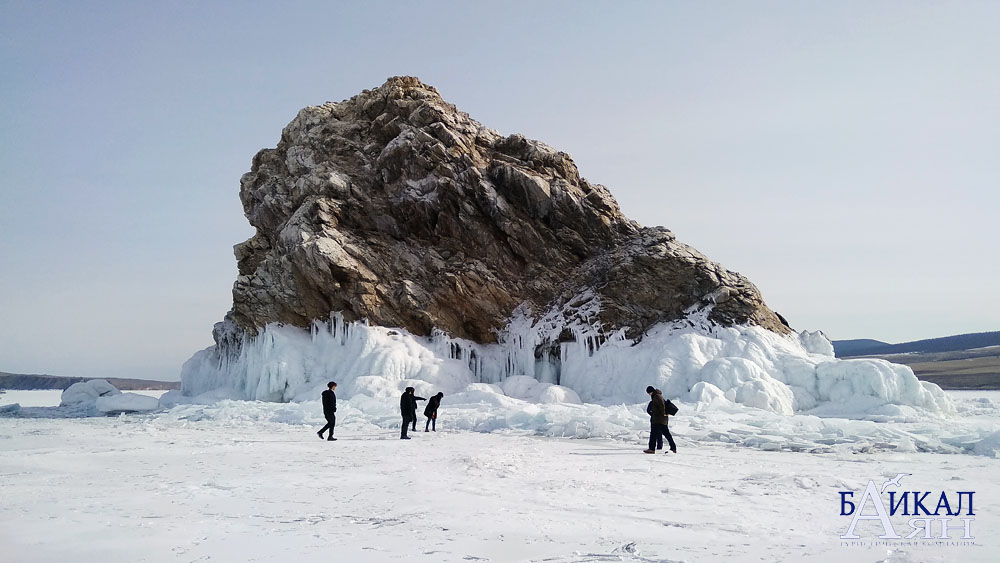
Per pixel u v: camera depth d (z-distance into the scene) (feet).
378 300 129.90
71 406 135.74
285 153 163.32
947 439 59.36
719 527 28.19
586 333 124.47
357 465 47.80
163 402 137.90
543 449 58.65
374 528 27.71
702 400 95.55
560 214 141.69
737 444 62.80
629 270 129.59
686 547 24.82
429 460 50.67
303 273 130.72
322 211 136.87
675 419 77.15
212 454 55.26
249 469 45.83
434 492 36.40
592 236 142.41
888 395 93.20
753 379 98.02
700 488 37.81
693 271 125.59
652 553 23.98
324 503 33.19
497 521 29.12
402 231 142.41
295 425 87.56
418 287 133.69
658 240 133.80
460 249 141.79
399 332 127.75
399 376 118.21
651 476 42.52
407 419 69.77
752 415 81.05
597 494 35.94
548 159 148.46
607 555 23.70
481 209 141.49
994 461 50.21
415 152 142.82
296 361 124.77
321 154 153.58
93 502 33.32
